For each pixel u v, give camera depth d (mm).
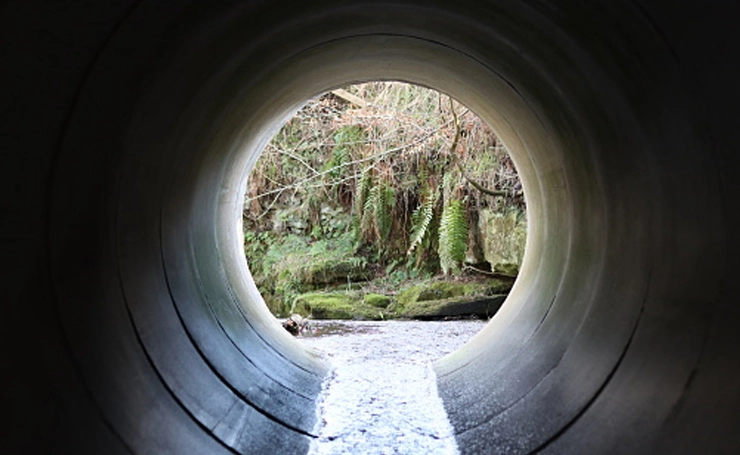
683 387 2912
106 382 3055
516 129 6387
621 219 3949
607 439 3430
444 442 4820
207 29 3688
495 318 7598
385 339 9672
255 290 8086
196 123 4527
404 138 13977
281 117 7297
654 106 3166
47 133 2609
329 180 15086
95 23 2609
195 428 3750
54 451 2533
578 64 3861
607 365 3822
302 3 4293
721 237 2713
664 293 3273
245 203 15297
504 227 12664
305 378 6332
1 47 2180
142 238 3900
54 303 2744
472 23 4727
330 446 4738
